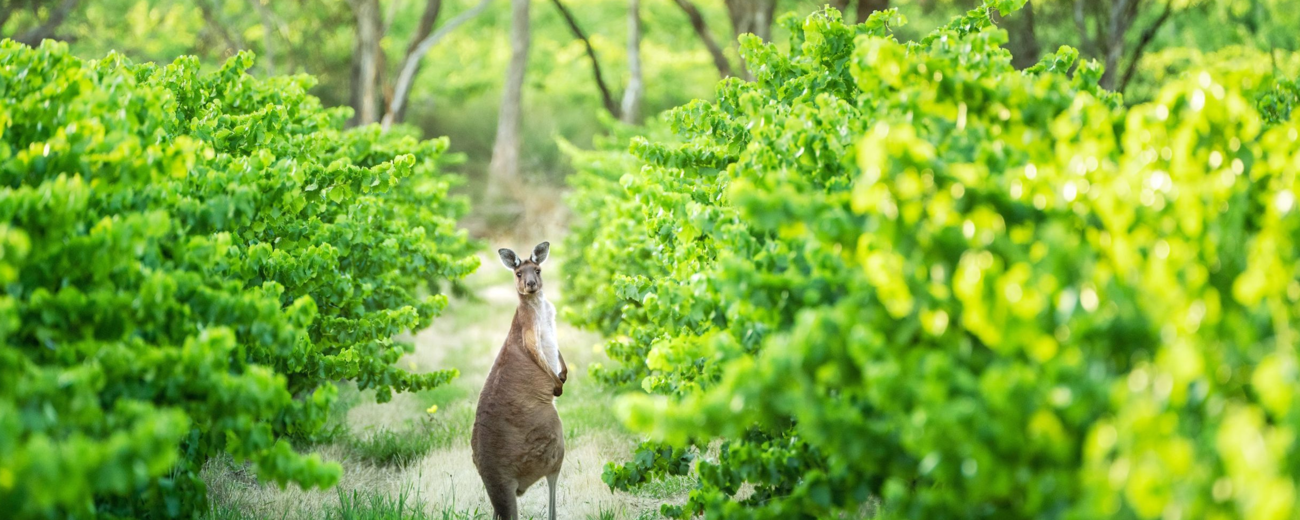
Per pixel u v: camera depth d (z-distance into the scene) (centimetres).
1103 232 420
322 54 4166
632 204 1127
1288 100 677
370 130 1205
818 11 873
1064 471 351
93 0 3775
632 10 3981
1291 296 383
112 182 512
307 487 478
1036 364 378
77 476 345
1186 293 365
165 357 454
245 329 527
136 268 483
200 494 591
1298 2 3225
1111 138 497
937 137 518
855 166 573
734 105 889
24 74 589
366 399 1435
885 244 407
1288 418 302
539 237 3616
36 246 452
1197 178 439
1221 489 307
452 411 1355
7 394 386
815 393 421
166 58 3753
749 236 586
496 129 4441
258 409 475
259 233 773
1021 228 416
